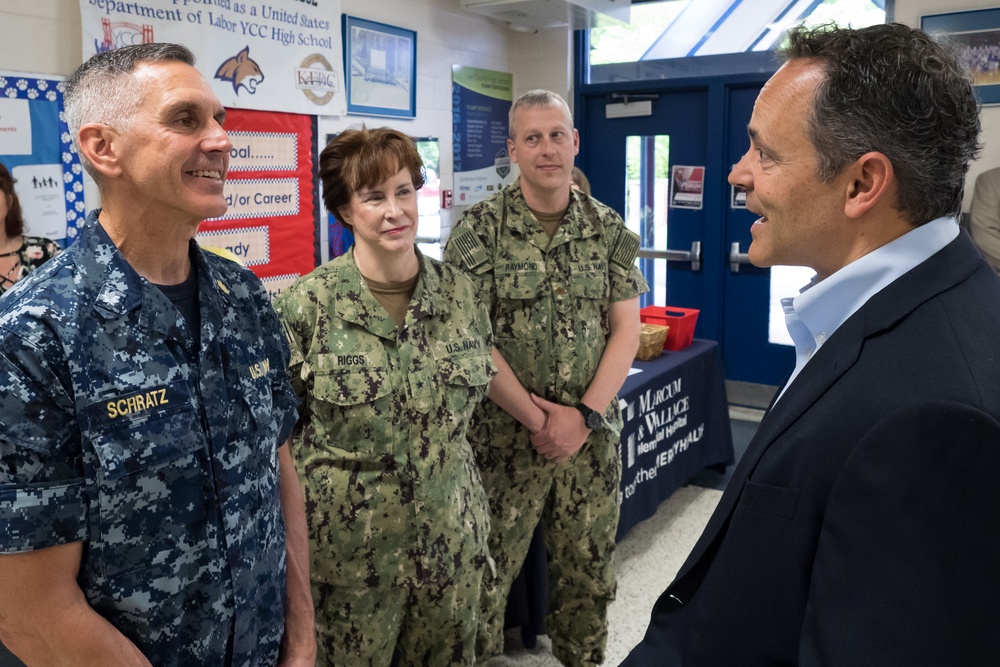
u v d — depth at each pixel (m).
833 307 0.83
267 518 1.10
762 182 0.84
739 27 4.56
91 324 0.91
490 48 4.75
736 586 0.81
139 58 0.94
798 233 0.83
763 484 0.79
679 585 0.93
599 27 4.84
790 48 0.83
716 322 4.91
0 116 2.47
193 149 0.94
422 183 1.66
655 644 0.93
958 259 0.77
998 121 3.82
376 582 1.57
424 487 1.57
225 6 3.07
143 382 0.94
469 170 4.66
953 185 0.77
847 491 0.68
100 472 0.89
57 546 0.87
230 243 3.23
